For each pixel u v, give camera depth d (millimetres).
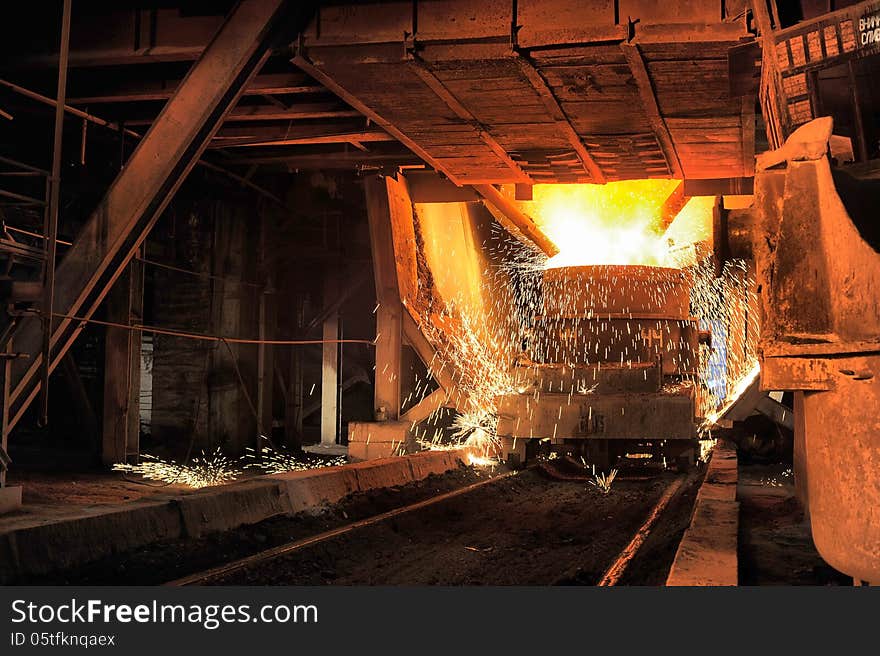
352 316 22062
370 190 15773
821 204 4652
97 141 14625
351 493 10398
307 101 13039
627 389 14195
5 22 10859
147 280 18578
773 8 7902
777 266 4750
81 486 12422
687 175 14891
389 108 11414
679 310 15344
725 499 8711
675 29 8945
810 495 4680
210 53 9977
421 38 9547
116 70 12164
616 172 14742
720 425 15398
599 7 9172
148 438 19359
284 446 19844
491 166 14398
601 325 15156
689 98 10586
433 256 17969
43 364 9055
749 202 16500
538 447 14797
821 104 6426
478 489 11906
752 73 8984
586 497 11797
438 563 7449
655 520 9680
